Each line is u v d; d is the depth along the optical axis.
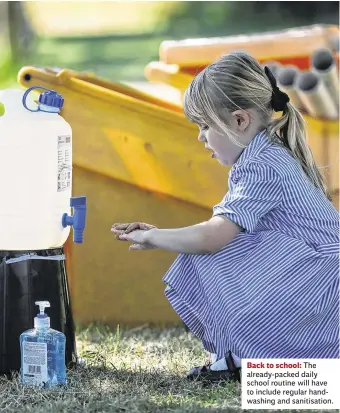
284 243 9.03
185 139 11.63
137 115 11.55
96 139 11.57
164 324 12.16
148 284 12.15
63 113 11.45
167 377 9.41
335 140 12.78
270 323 9.00
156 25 50.81
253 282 8.99
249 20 51.09
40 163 9.11
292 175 9.12
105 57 42.53
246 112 9.22
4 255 9.30
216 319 9.16
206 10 51.59
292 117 9.46
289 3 50.56
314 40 13.04
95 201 11.88
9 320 9.30
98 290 12.12
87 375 9.51
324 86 12.70
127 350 10.67
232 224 8.90
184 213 11.88
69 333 9.66
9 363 9.34
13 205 9.11
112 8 50.75
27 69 11.30
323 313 9.04
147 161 11.67
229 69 9.23
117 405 8.33
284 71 12.88
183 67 13.57
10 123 9.05
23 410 8.24
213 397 8.68
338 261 9.05
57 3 47.69
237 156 9.40
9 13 36.00
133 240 9.26
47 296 9.38
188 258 9.33
